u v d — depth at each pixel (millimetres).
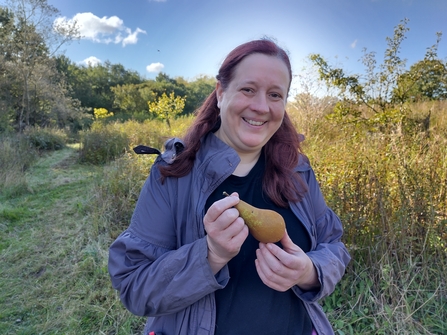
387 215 2881
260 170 1425
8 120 13750
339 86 7207
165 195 1271
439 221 2787
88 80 37344
